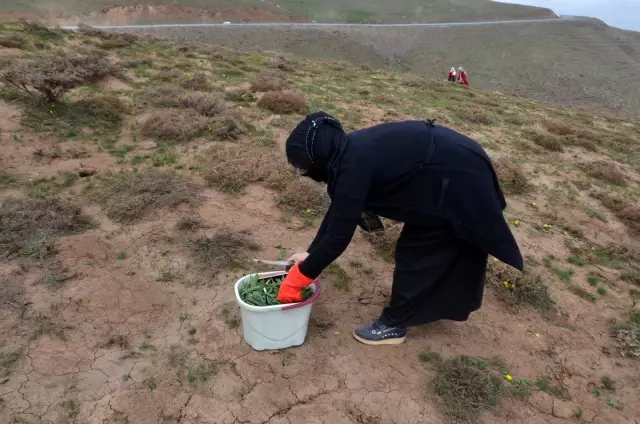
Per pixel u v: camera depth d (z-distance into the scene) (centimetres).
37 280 333
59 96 646
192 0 5362
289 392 270
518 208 564
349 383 280
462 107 1130
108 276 346
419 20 7188
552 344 335
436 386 281
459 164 241
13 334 288
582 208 594
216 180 499
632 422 278
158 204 440
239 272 364
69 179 473
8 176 464
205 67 1124
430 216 250
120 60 1028
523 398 284
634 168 833
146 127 613
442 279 277
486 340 327
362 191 231
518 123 1051
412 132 242
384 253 414
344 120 819
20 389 254
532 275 402
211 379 272
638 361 330
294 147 238
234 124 648
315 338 310
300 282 263
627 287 425
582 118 1359
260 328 280
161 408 252
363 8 7200
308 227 442
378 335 304
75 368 271
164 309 322
